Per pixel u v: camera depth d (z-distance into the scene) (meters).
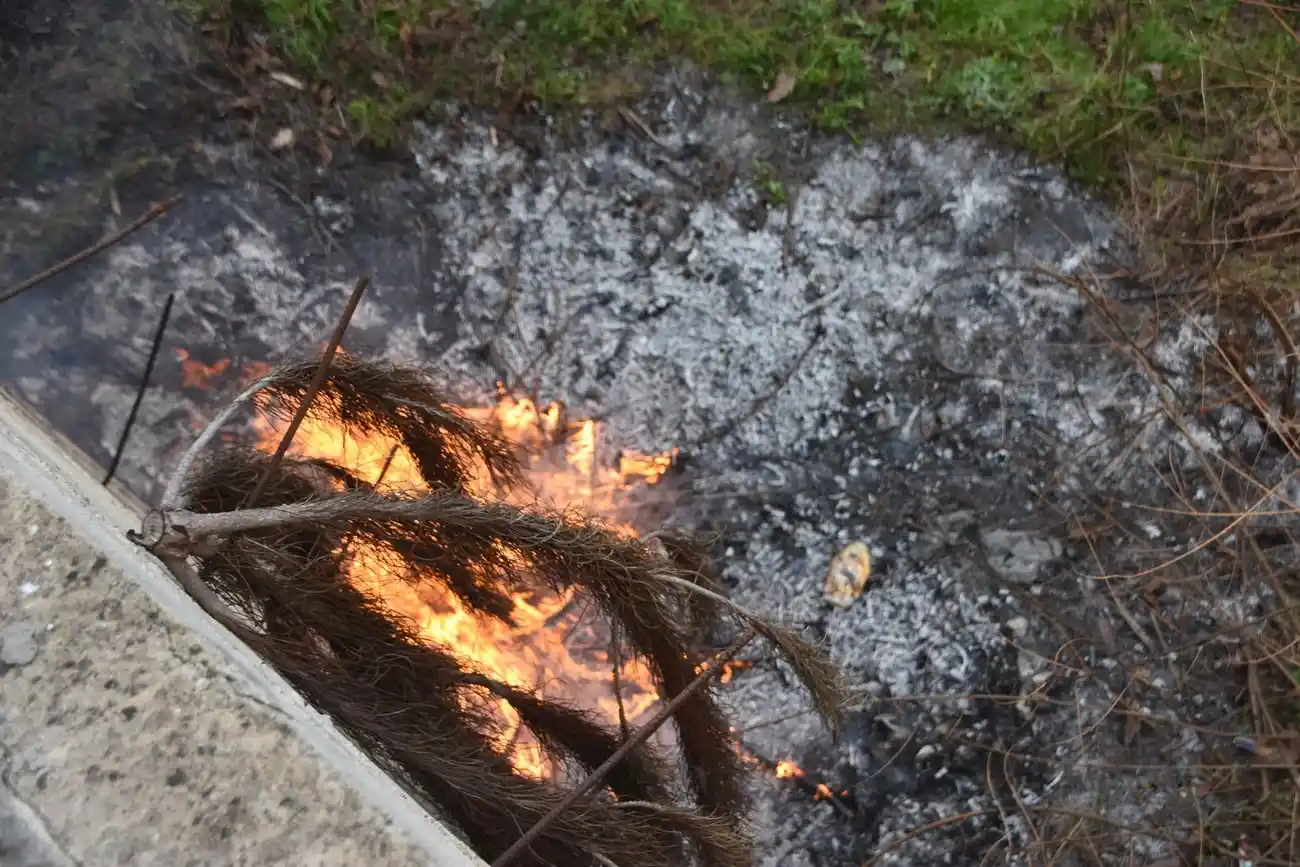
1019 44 3.36
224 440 2.97
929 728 3.09
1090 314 3.33
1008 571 3.19
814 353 3.28
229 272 3.11
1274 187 3.31
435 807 1.84
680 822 1.96
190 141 3.11
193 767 1.33
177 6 3.06
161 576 1.52
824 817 3.03
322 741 1.40
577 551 1.80
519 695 2.04
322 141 3.17
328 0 3.11
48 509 1.41
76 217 2.98
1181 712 3.11
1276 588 3.11
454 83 3.22
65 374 2.95
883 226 3.35
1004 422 3.28
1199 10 3.46
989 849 3.00
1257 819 3.00
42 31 3.02
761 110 3.35
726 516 3.19
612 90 3.26
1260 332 3.33
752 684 3.06
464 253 3.23
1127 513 3.23
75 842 1.29
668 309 3.27
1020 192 3.38
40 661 1.35
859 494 3.22
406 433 2.04
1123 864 2.99
